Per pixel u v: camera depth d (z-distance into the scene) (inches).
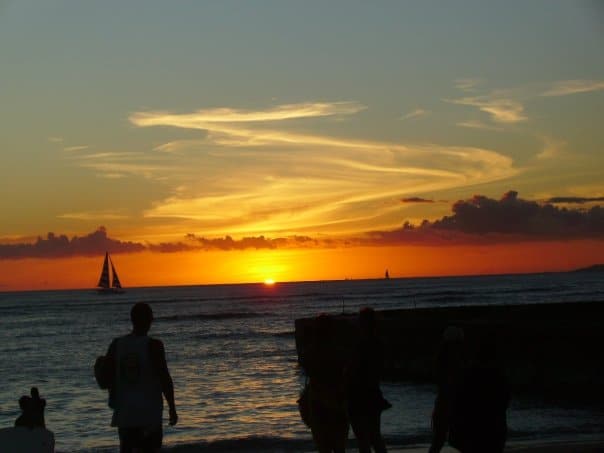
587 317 1360.7
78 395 1051.3
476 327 1043.3
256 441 598.9
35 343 2370.8
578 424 666.8
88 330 2950.3
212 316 3489.2
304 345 348.8
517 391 957.8
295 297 6136.8
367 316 358.0
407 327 1186.6
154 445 300.8
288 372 1317.7
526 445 500.4
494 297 4456.2
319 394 339.9
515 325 1005.8
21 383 1253.7
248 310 4111.7
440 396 382.9
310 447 571.2
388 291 6781.5
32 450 329.1
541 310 1443.2
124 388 297.0
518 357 994.1
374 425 353.4
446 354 384.2
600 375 922.7
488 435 285.0
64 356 1881.2
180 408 851.4
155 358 299.9
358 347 354.9
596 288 5664.4
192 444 590.9
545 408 796.0
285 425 714.8
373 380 351.9
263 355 1713.8
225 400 924.0
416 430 649.6
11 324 3442.4
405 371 1179.9
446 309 1585.9
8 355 1948.8
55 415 845.2
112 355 300.2
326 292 7450.8
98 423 781.9
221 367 1433.3
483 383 287.3
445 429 381.4
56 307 5418.3
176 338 2343.8
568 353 952.9
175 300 6215.6
